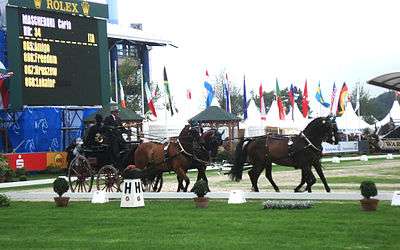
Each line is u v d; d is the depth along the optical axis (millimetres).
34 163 37219
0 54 40438
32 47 38469
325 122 18078
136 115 38906
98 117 21547
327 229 11836
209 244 10633
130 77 67562
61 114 42938
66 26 40438
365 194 14336
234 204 16750
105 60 42875
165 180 29609
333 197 16672
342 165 37312
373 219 12914
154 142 20391
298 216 13750
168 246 10609
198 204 16156
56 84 39594
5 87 39625
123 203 16875
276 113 54594
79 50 41094
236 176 19734
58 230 13047
